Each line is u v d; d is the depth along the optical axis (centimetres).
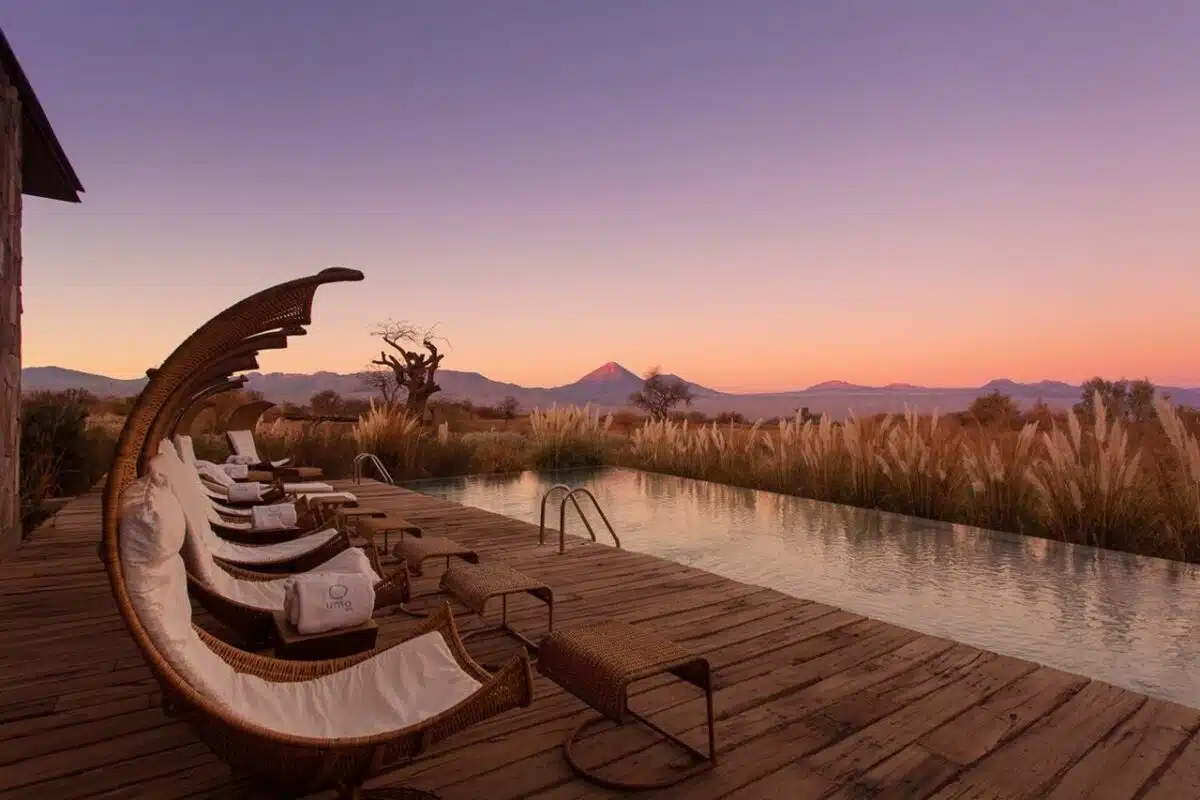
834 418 1138
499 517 738
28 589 430
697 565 675
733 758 233
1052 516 781
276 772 150
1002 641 455
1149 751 238
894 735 249
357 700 187
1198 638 460
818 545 771
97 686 286
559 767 227
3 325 509
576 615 397
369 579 244
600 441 1644
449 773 222
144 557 145
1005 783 217
